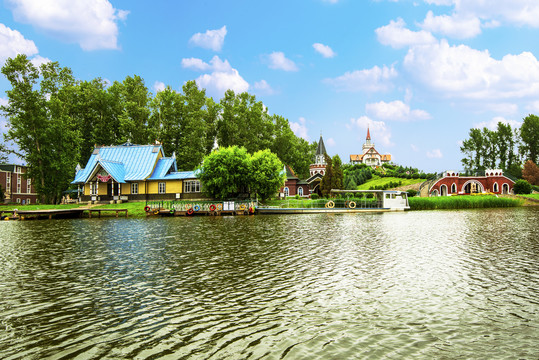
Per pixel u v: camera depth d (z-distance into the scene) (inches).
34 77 2549.2
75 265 727.7
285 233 1197.7
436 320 423.8
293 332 394.3
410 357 335.9
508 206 2888.8
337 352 346.9
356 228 1346.0
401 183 4217.5
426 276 617.9
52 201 2753.4
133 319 436.5
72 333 398.0
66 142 2689.5
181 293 535.5
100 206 2340.1
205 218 1929.1
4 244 1016.2
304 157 4840.1
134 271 671.8
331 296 514.6
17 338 386.0
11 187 3361.2
